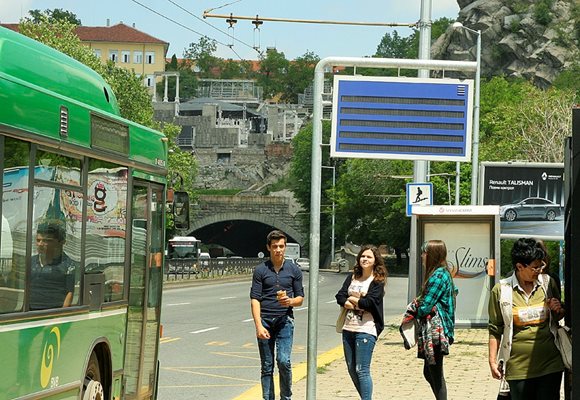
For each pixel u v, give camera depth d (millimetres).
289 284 20344
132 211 18656
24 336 13445
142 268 19453
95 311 16406
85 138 15867
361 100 20906
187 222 22484
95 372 16891
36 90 13875
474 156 62812
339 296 19672
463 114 20922
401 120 20906
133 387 19078
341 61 20797
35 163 13797
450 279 19219
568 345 14820
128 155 18328
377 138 20891
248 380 27344
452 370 29188
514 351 14938
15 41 14773
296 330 45844
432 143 20922
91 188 16219
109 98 18328
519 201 53625
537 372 14875
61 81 16156
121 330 17938
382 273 19594
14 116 13055
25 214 13469
